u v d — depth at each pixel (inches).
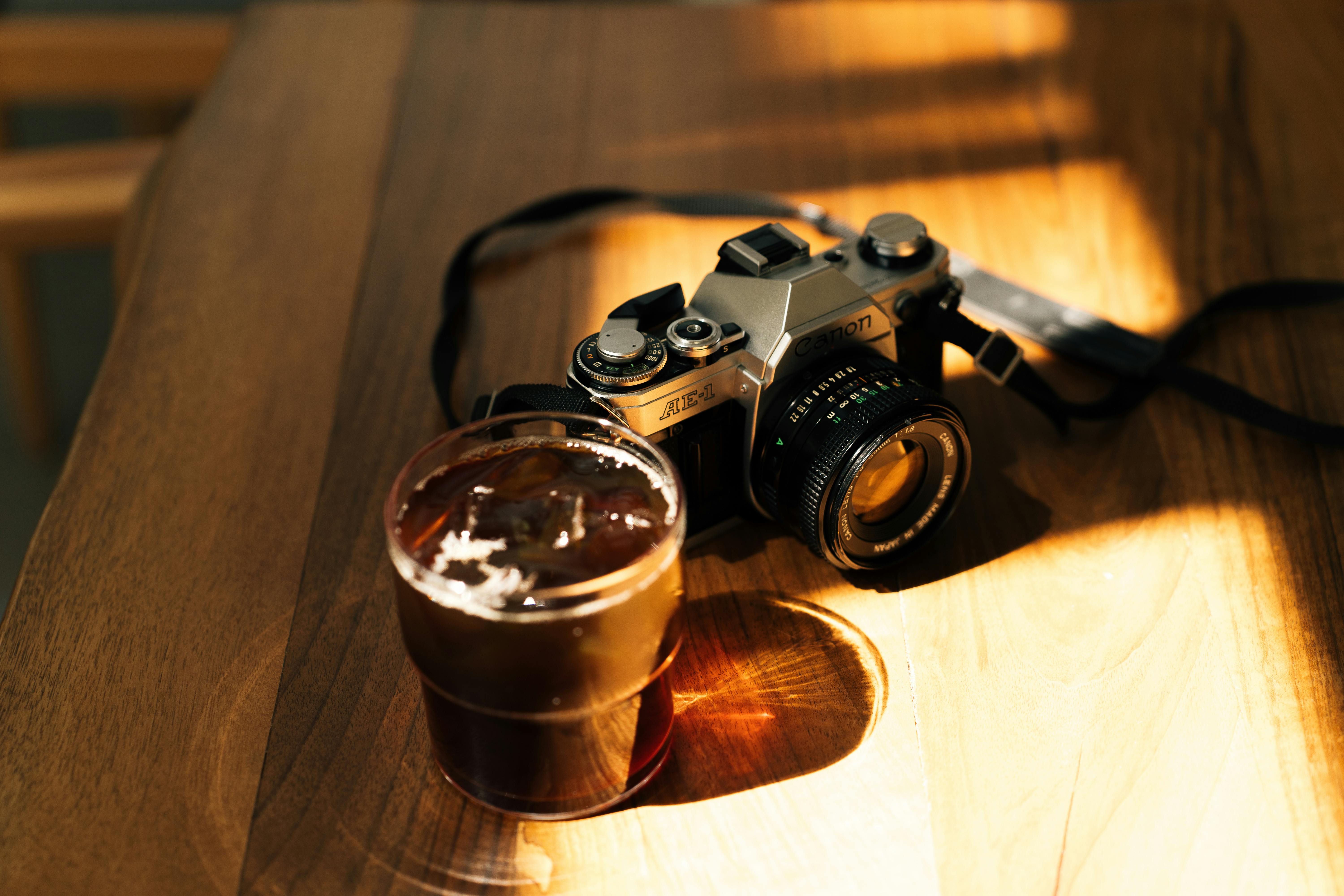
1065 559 22.5
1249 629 21.4
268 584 22.1
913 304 23.0
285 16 35.1
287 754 20.1
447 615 17.6
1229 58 32.7
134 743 20.1
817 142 30.9
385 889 18.8
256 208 29.0
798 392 21.7
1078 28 34.3
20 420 51.7
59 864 18.9
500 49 33.9
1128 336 25.7
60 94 43.4
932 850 19.1
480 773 19.1
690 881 18.9
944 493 22.3
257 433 24.3
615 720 18.7
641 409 20.9
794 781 19.9
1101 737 20.2
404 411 24.8
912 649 21.3
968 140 30.8
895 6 35.7
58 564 22.1
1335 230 28.2
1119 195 29.2
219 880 18.8
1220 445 24.2
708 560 22.7
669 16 35.5
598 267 27.8
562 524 18.4
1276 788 19.6
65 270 57.9
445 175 30.0
